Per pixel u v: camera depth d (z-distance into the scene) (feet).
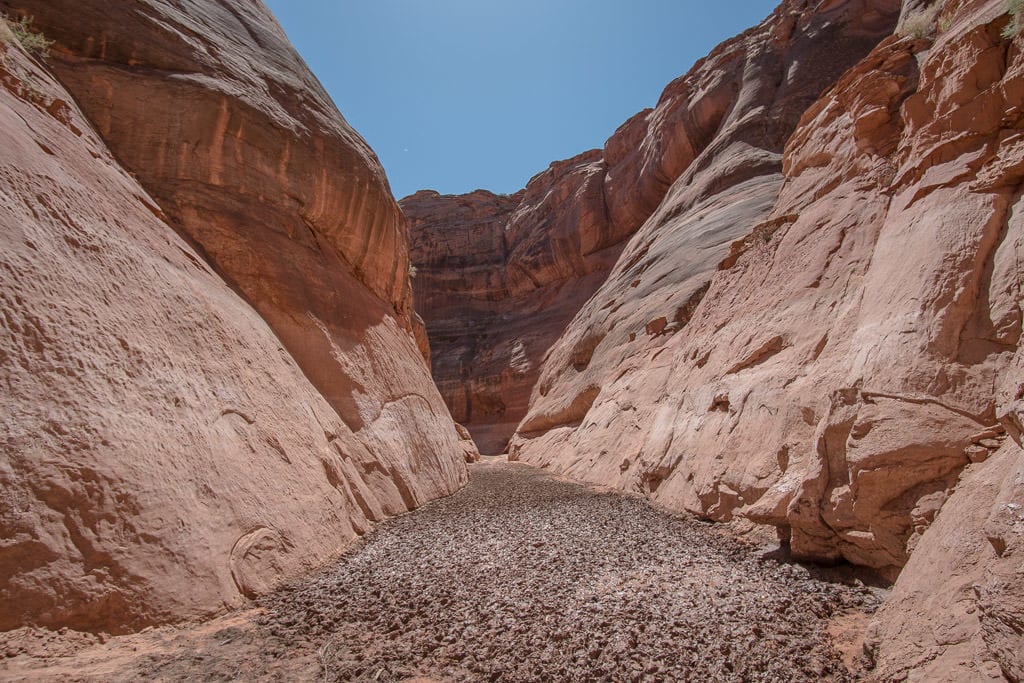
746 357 30.19
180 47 29.84
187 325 20.90
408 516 29.19
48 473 12.91
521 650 12.48
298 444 23.34
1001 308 15.07
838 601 14.89
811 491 18.19
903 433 15.62
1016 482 9.59
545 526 25.98
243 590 15.96
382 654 12.51
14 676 10.23
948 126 20.71
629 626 13.50
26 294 14.84
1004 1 19.48
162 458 16.03
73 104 23.99
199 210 27.63
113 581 12.92
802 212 34.09
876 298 20.71
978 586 9.35
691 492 27.73
